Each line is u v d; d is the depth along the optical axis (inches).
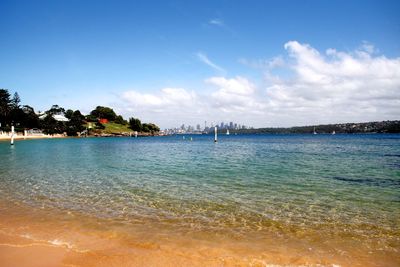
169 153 2171.5
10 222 491.2
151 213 548.4
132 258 356.5
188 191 743.7
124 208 582.6
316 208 587.5
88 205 605.3
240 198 668.7
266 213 550.9
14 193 719.1
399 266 343.9
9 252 368.5
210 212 556.4
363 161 1498.5
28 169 1182.9
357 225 486.3
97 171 1121.4
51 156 1865.2
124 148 2928.2
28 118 6870.1
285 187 799.7
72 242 403.9
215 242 410.3
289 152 2199.8
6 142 4372.5
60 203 622.8
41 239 414.0
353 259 361.4
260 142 4515.3
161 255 366.3
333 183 860.0
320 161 1502.2
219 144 3927.2
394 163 1400.1
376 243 411.8
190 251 379.2
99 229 458.3
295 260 357.4
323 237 432.5
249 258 361.4
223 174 1039.6
